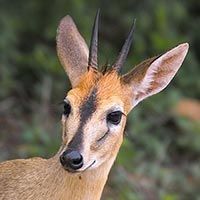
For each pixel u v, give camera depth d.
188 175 15.82
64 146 9.45
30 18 18.86
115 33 19.66
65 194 9.96
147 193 14.55
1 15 18.33
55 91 17.30
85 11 18.81
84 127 9.35
